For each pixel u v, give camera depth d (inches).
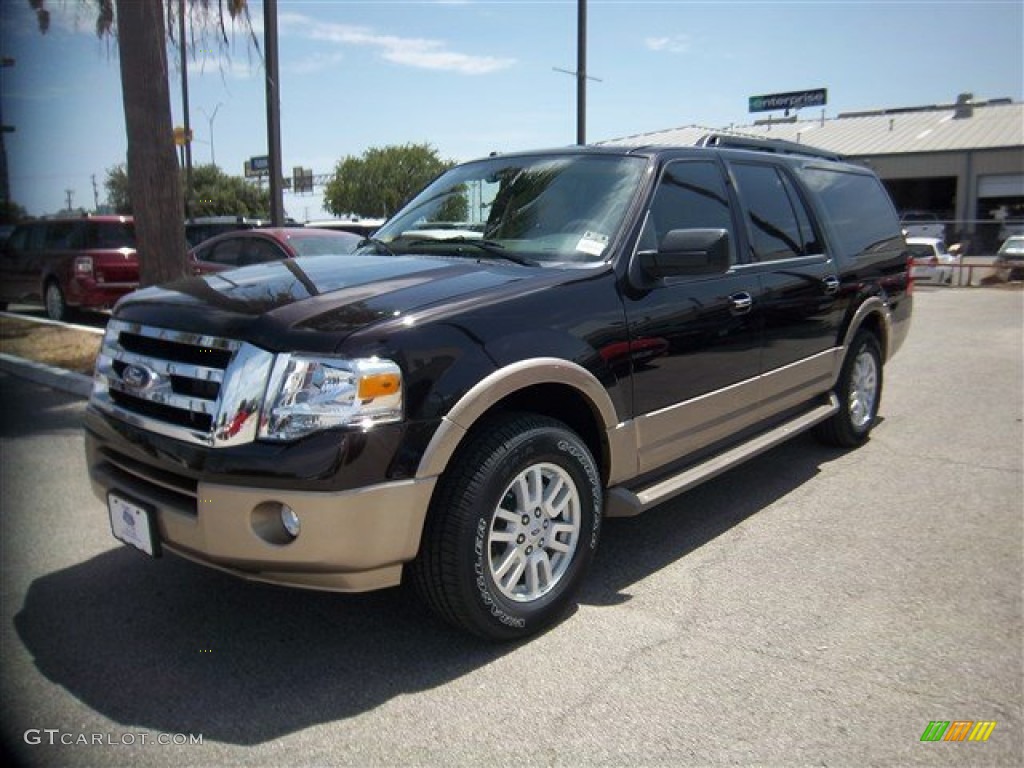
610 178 167.5
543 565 136.9
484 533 124.9
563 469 136.9
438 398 119.3
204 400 119.6
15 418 285.4
